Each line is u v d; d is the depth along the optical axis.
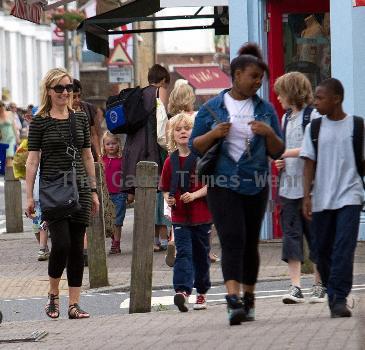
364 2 34.47
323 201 24.34
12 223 52.72
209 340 22.33
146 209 28.67
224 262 24.17
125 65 79.75
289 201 27.66
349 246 24.17
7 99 111.38
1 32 128.38
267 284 33.38
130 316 27.80
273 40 42.66
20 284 35.22
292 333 22.41
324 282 25.27
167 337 23.39
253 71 24.17
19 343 24.30
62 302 32.22
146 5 51.88
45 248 41.03
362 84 40.88
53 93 27.64
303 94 27.30
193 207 28.28
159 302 31.09
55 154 27.56
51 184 27.52
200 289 28.66
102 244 34.09
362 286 28.89
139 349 21.97
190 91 35.28
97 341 23.66
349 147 24.20
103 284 34.12
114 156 42.38
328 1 42.38
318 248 24.86
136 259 28.84
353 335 21.66
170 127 28.61
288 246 27.80
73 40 109.69
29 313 30.48
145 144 40.16
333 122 24.31
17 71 134.25
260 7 42.69
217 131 23.91
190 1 43.28
